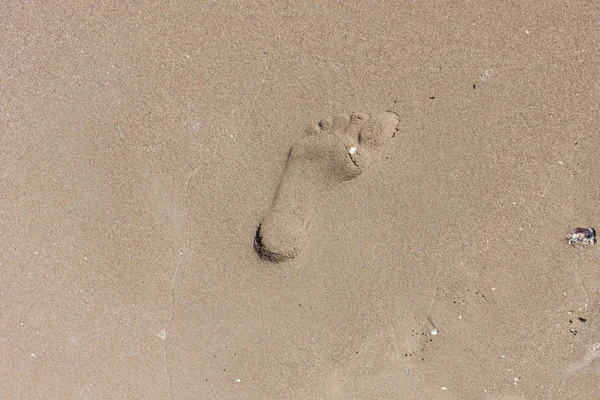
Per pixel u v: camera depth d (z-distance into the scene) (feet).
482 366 7.80
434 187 7.64
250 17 7.71
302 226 7.82
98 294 8.27
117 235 8.16
